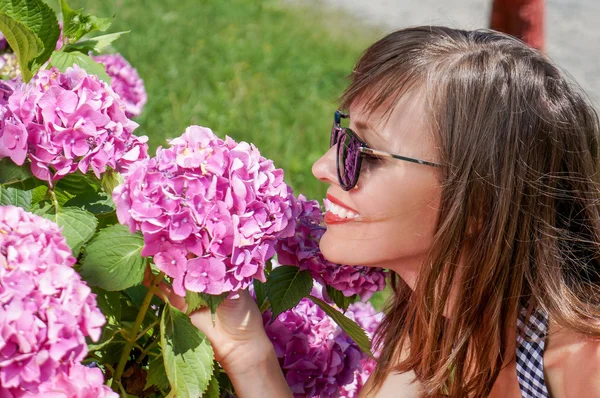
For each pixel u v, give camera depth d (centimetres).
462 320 202
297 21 999
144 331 190
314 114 709
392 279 233
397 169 191
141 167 167
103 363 194
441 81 191
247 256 169
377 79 194
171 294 187
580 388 204
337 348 227
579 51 940
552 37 975
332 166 200
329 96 770
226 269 169
